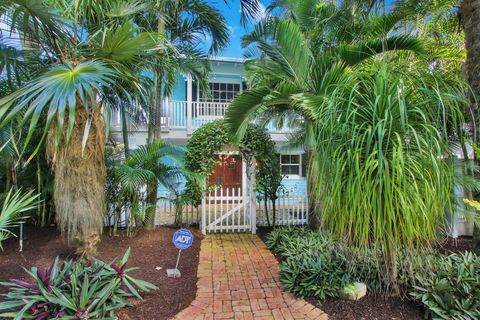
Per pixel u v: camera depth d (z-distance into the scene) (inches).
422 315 97.3
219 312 103.7
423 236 89.4
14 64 116.8
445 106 93.3
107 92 131.6
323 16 203.5
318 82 162.1
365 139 89.5
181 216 228.8
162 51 157.6
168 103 350.0
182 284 127.8
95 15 141.4
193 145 221.6
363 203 85.8
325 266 117.6
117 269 108.4
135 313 101.7
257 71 185.8
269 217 260.2
